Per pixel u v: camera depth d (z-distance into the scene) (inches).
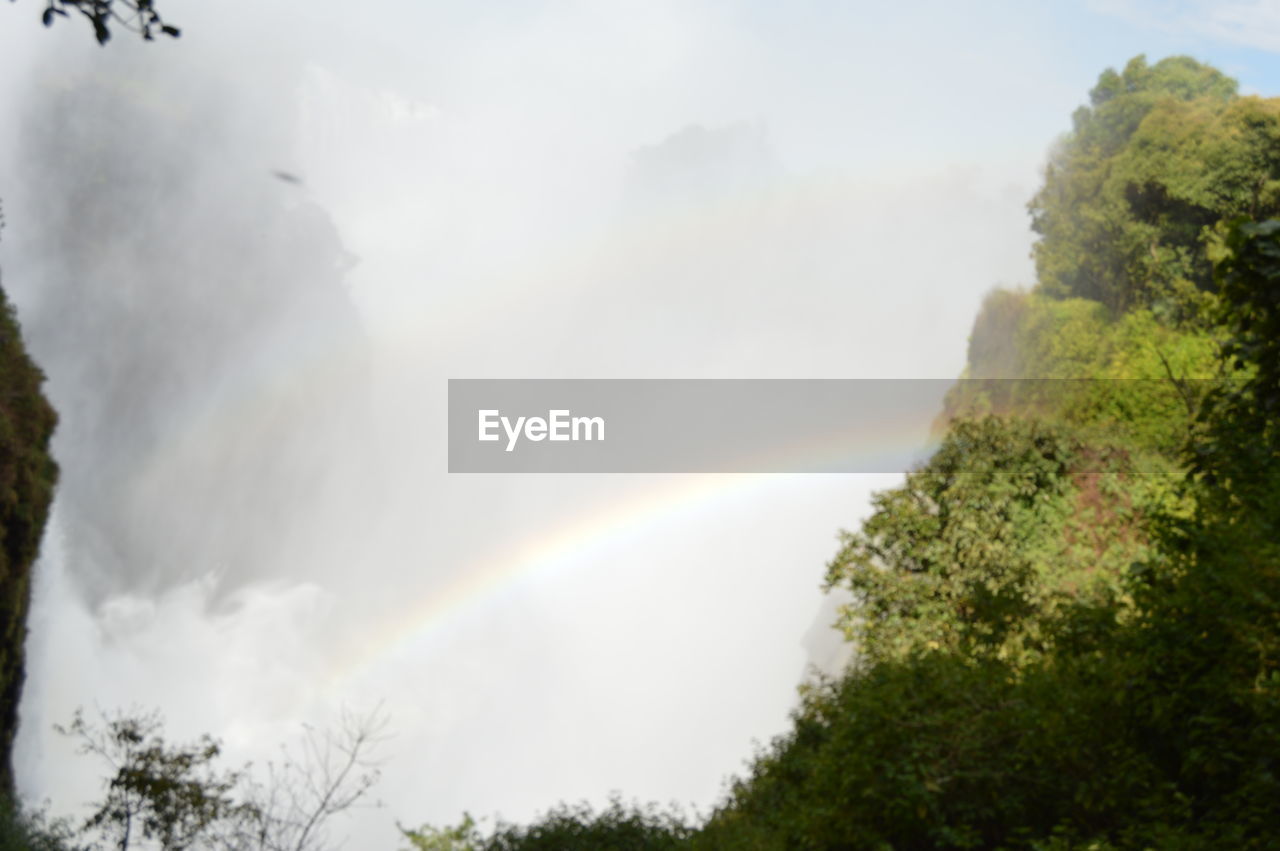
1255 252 310.0
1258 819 215.8
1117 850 237.0
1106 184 1344.7
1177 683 252.7
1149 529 320.2
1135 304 1268.5
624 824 489.7
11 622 1052.5
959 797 283.6
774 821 377.1
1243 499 284.8
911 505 603.2
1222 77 1509.6
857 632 588.4
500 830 502.6
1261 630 224.5
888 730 297.0
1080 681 286.7
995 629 456.8
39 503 1149.1
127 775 484.4
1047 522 590.6
